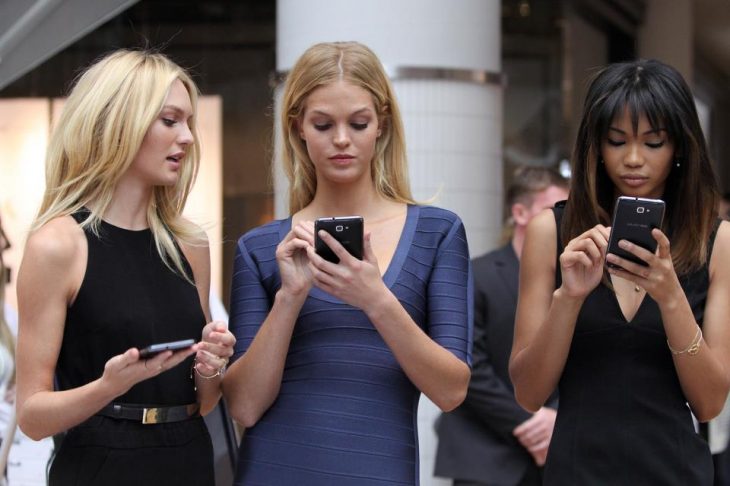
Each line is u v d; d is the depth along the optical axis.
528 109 13.27
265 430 4.12
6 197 12.75
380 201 4.32
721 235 4.29
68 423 3.89
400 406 4.09
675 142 4.21
